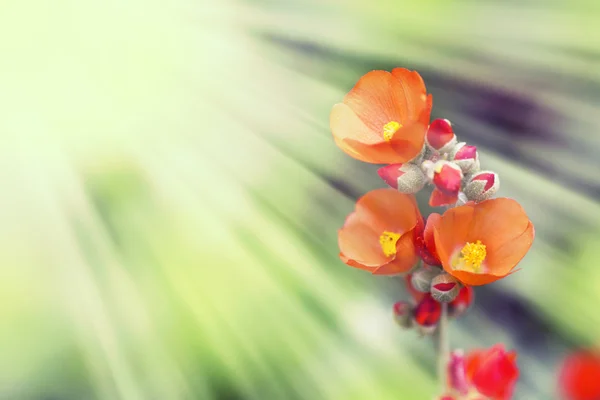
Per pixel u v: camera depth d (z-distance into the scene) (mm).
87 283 774
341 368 634
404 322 365
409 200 361
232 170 935
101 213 879
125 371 685
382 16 936
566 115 818
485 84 856
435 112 858
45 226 850
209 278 773
